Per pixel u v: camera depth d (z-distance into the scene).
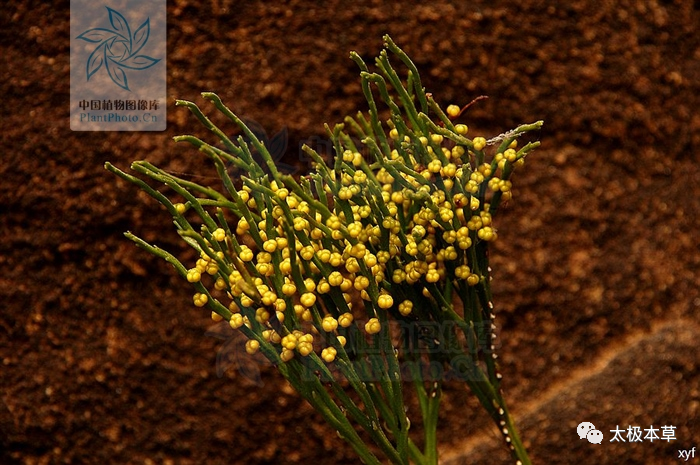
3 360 0.39
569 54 0.39
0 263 0.39
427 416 0.32
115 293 0.39
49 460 0.39
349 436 0.31
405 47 0.38
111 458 0.39
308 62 0.38
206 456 0.39
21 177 0.38
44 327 0.39
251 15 0.38
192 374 0.39
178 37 0.38
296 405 0.39
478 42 0.39
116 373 0.39
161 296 0.39
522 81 0.39
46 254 0.39
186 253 0.39
